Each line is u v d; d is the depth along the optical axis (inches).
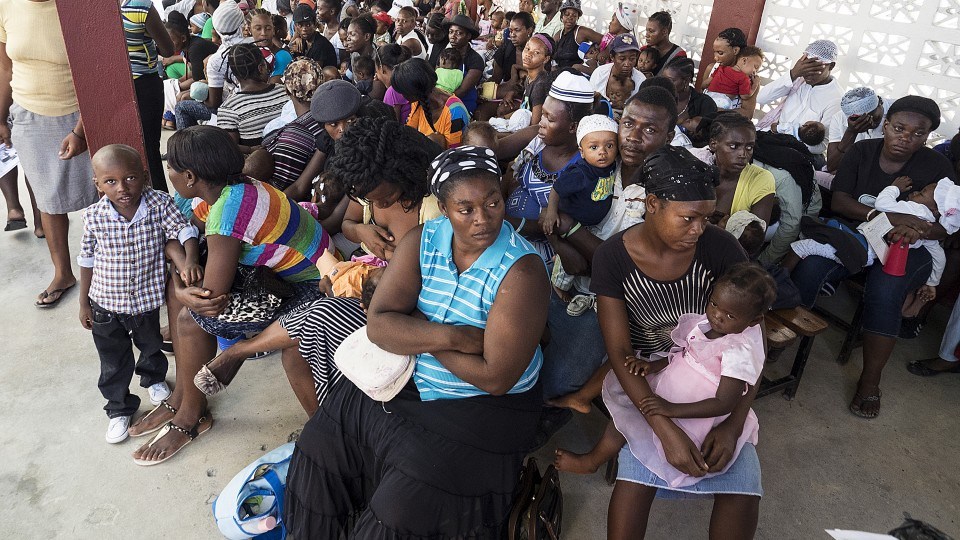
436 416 81.5
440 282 78.9
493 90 249.0
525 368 76.5
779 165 132.0
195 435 113.3
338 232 129.8
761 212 118.8
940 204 120.0
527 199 122.5
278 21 277.9
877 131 156.5
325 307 97.0
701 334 83.8
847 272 131.4
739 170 116.9
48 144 145.2
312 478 87.6
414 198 94.8
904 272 119.6
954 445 117.6
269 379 130.1
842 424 122.2
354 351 84.9
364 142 89.7
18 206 185.6
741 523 82.2
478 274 75.8
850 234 127.5
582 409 97.3
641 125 103.7
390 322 79.6
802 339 122.6
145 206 106.7
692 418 81.7
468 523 78.5
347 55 260.5
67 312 150.1
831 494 105.9
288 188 137.4
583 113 113.8
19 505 100.0
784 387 126.0
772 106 207.6
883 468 111.7
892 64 171.0
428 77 144.1
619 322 88.5
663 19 215.2
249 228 98.6
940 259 124.2
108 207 105.0
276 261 106.6
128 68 137.7
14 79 144.2
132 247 106.5
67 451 110.9
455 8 349.1
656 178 78.5
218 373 104.8
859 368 138.8
